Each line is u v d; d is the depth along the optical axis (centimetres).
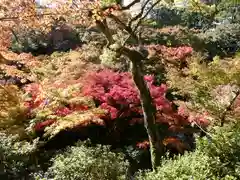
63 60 1330
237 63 938
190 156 538
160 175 518
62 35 1772
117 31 1398
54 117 998
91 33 1653
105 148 843
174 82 1015
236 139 556
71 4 626
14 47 1647
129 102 1119
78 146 908
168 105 1076
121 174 808
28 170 1027
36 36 1723
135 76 805
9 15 674
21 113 1073
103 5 650
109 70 1233
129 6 675
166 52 1375
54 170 824
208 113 942
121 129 1277
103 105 1100
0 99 939
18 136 1070
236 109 899
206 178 480
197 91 957
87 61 1438
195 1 877
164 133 1239
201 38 1777
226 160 538
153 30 1736
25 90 1170
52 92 1029
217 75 938
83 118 980
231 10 1792
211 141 564
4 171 997
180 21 2036
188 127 1166
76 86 1049
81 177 772
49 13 644
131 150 1206
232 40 1819
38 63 979
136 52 792
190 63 1062
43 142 1064
